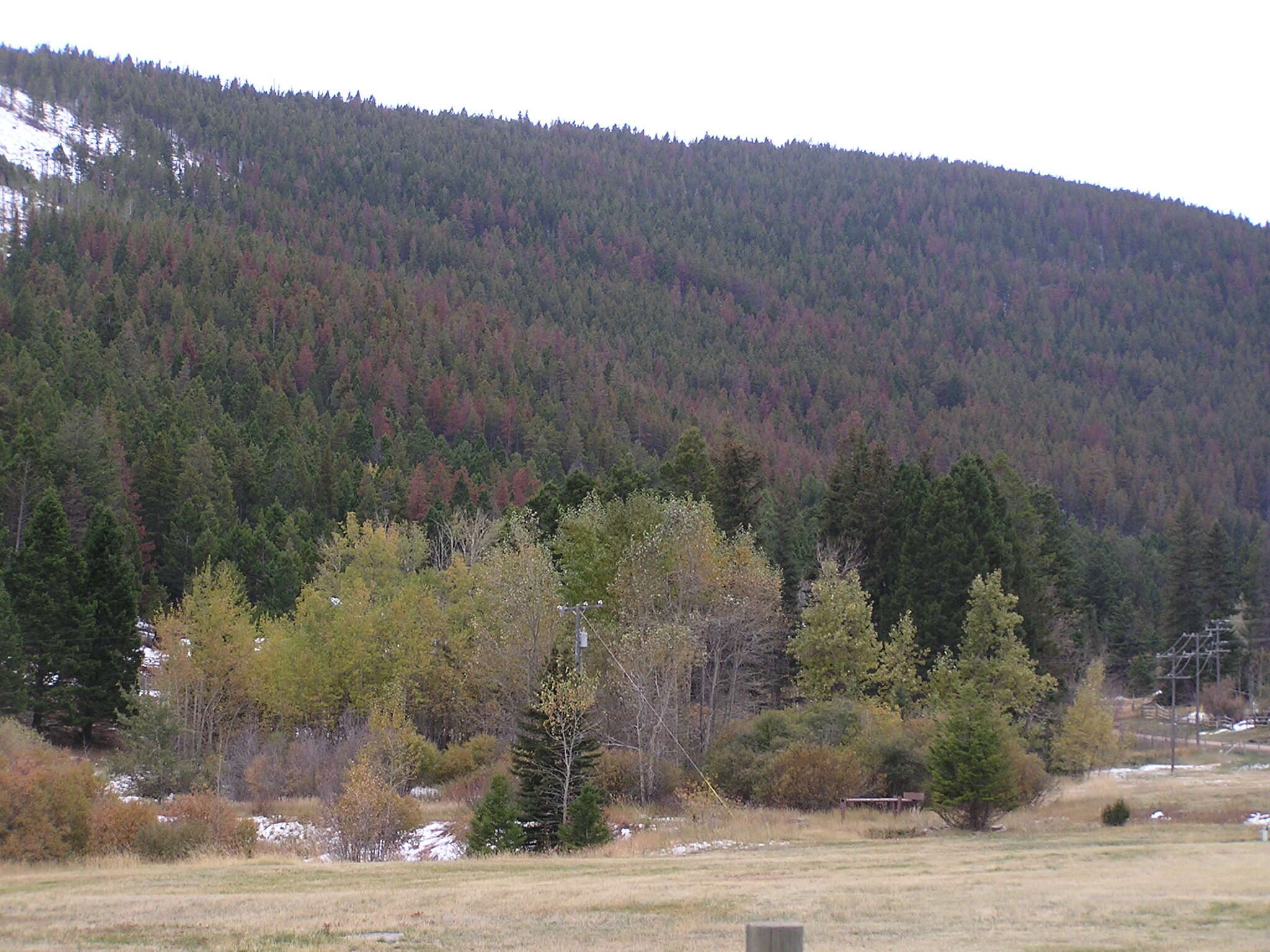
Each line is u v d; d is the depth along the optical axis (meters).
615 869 24.95
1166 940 15.16
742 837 32.44
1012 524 64.69
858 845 29.67
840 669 48.72
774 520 72.06
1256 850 25.17
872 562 64.19
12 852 27.47
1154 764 65.31
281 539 89.00
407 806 35.41
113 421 101.00
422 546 66.31
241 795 47.06
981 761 33.66
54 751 35.88
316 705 52.31
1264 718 86.62
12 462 78.88
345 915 18.25
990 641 49.22
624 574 48.38
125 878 24.00
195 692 53.84
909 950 14.87
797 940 9.65
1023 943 15.16
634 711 44.25
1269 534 116.44
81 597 59.94
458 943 15.83
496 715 51.75
